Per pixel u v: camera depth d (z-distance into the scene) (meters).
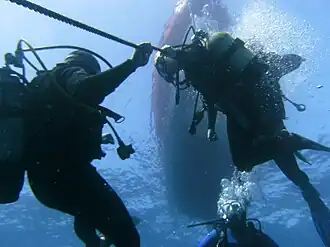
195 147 13.23
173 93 12.91
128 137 15.90
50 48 3.25
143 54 3.04
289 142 3.98
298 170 4.18
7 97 2.76
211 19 10.86
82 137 2.84
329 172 17.55
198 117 4.33
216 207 15.05
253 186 12.56
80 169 2.91
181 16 12.17
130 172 17.44
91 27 2.96
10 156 2.69
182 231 20.86
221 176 13.66
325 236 3.98
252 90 3.85
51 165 2.82
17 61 2.98
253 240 5.52
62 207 3.00
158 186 17.73
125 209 3.05
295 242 23.05
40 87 2.84
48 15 2.74
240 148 4.05
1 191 2.76
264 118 3.87
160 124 14.03
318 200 4.12
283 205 19.38
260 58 4.06
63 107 2.77
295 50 4.91
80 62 3.07
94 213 2.94
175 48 4.06
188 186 14.58
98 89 2.80
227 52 3.87
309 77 8.84
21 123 2.75
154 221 20.42
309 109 14.05
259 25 4.70
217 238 5.61
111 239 3.03
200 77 3.95
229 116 4.05
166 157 14.77
